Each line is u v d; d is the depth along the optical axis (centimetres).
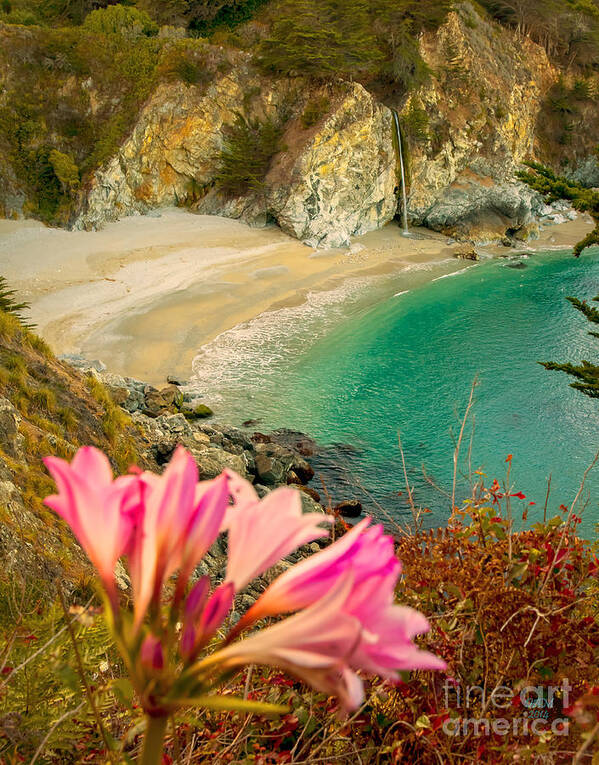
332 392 4259
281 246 6750
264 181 7081
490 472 3388
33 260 6012
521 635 361
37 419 2153
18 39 7025
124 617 144
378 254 6888
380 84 7738
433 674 360
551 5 9381
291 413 4003
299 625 129
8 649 332
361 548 142
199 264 6162
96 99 7169
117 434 2519
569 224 8194
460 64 7844
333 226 7056
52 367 2655
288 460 3284
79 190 6850
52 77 7075
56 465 142
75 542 1340
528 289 6172
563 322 5416
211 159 7331
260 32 7831
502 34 9050
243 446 3403
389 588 135
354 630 123
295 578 141
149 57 7356
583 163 9550
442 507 2992
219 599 143
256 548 148
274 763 330
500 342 5034
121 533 143
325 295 5828
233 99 7312
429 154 7525
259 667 379
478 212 7694
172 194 7356
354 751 325
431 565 407
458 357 4778
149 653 137
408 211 7594
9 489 1341
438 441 3669
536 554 418
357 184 7138
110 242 6512
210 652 378
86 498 141
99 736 321
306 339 5009
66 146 6988
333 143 6919
